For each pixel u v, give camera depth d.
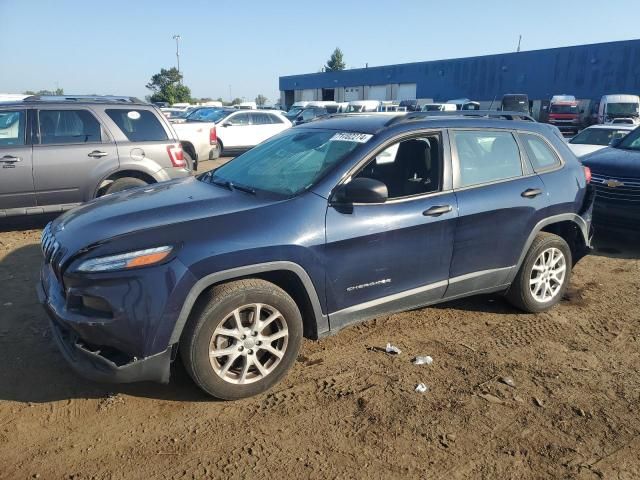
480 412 3.34
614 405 3.47
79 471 2.78
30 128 7.00
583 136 12.68
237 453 2.93
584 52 36.16
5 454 2.88
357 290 3.70
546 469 2.87
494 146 4.45
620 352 4.19
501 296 4.92
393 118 4.14
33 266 5.91
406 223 3.80
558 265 4.89
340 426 3.18
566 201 4.74
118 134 7.43
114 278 3.00
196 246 3.14
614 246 7.27
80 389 3.50
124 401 3.38
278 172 4.00
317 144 4.16
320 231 3.47
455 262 4.13
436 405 3.40
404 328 4.50
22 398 3.38
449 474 2.81
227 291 3.21
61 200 7.17
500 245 4.35
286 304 3.41
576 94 37.09
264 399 3.43
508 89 41.25
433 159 4.11
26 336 4.19
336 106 33.09
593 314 4.90
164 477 2.75
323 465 2.85
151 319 3.04
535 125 4.86
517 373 3.82
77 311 3.09
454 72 45.00
